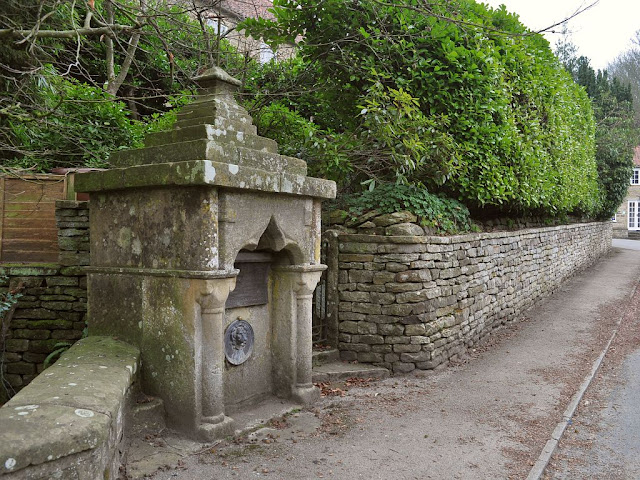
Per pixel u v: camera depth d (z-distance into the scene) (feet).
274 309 18.04
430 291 22.44
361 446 14.74
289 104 33.01
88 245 21.03
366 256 22.62
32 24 20.56
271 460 13.60
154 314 14.84
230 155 14.78
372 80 24.53
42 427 8.91
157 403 14.51
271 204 15.94
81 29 15.52
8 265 21.25
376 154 24.90
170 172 13.70
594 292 44.42
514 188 30.37
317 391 18.51
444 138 24.00
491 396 19.42
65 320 21.03
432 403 18.61
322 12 25.04
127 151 15.78
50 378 11.77
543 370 22.86
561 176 41.09
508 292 31.83
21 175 19.27
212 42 23.71
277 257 17.81
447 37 25.09
